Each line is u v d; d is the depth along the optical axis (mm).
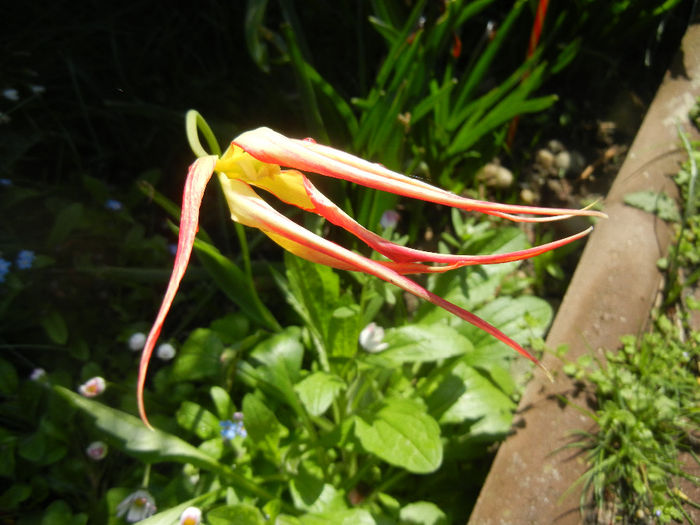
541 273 452
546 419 352
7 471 335
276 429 324
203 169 171
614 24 486
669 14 505
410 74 386
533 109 401
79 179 458
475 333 378
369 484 375
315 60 511
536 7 461
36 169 461
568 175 495
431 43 396
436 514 318
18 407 359
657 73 520
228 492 316
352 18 480
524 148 511
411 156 470
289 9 413
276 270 409
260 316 355
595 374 358
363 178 163
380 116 373
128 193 457
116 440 264
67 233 400
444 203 161
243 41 503
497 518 321
